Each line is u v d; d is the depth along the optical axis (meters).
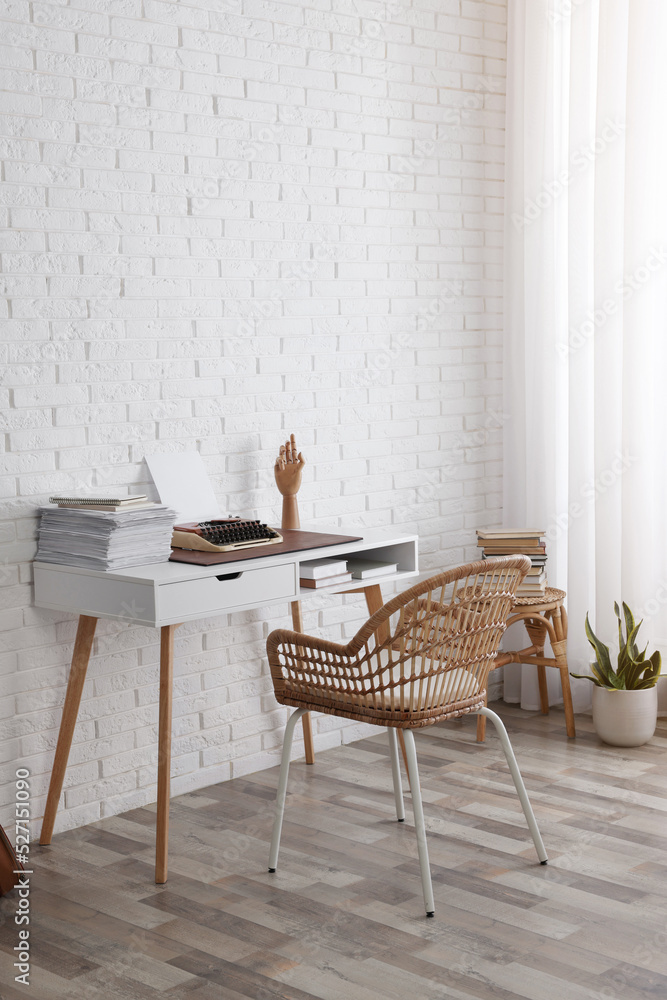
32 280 2.91
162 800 2.71
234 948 2.38
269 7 3.41
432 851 2.85
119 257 3.10
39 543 2.93
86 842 2.99
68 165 2.96
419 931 2.42
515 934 2.40
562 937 2.38
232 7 3.31
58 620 3.03
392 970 2.26
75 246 3.00
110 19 3.02
